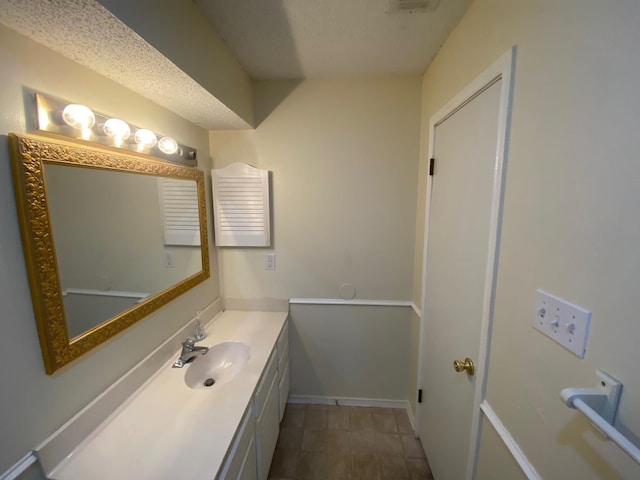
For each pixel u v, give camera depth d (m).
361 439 1.78
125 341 1.09
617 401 0.51
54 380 0.81
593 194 0.55
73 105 0.82
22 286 0.73
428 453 1.60
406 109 1.73
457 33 1.21
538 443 0.72
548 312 0.68
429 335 1.59
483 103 1.00
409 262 1.87
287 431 1.84
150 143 1.16
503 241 0.88
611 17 0.51
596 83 0.54
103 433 0.93
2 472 0.69
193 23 1.04
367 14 1.13
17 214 0.71
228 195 1.81
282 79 1.74
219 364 1.50
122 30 0.72
